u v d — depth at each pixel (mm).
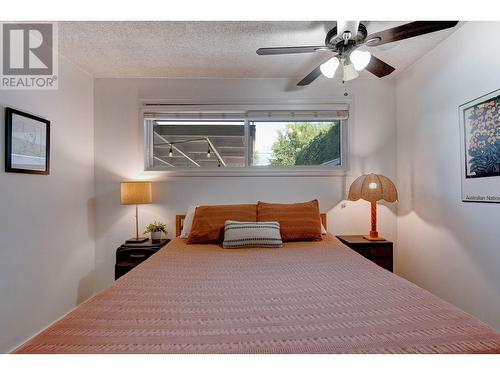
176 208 3111
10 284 1987
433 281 2523
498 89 1839
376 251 2639
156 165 3234
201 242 2492
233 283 1489
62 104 2568
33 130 2201
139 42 2352
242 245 2301
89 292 2959
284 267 1767
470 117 2078
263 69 2920
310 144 3252
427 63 2584
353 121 3137
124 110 3102
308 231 2547
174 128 3254
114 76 3068
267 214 2645
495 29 1861
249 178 3137
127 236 3080
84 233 2887
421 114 2682
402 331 983
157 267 1772
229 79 3137
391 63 2791
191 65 2812
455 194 2244
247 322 1062
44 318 2309
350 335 962
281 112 3152
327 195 3137
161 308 1188
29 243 2164
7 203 1964
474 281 2053
